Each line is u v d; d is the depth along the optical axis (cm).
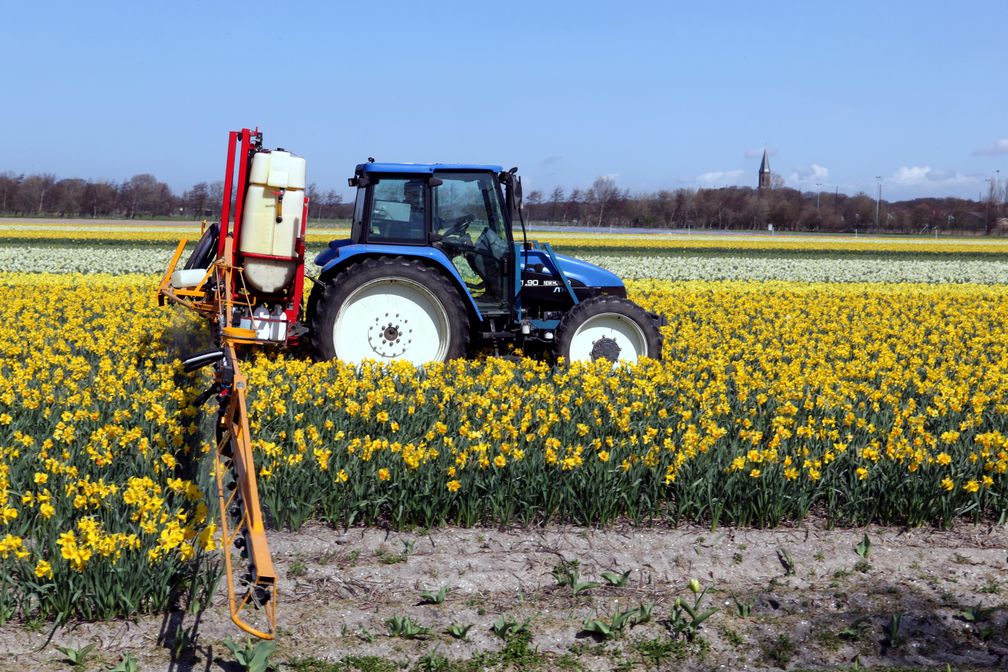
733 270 3541
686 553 645
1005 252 5497
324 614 548
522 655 518
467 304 1125
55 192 9931
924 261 4191
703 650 528
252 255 948
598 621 543
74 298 1822
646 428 811
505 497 685
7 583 530
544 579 602
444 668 504
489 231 1144
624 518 702
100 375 920
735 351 1341
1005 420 886
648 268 3516
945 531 699
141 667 488
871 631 550
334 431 772
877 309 2058
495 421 763
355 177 1178
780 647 534
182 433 730
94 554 533
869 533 690
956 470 724
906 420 866
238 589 564
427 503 677
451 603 569
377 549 636
